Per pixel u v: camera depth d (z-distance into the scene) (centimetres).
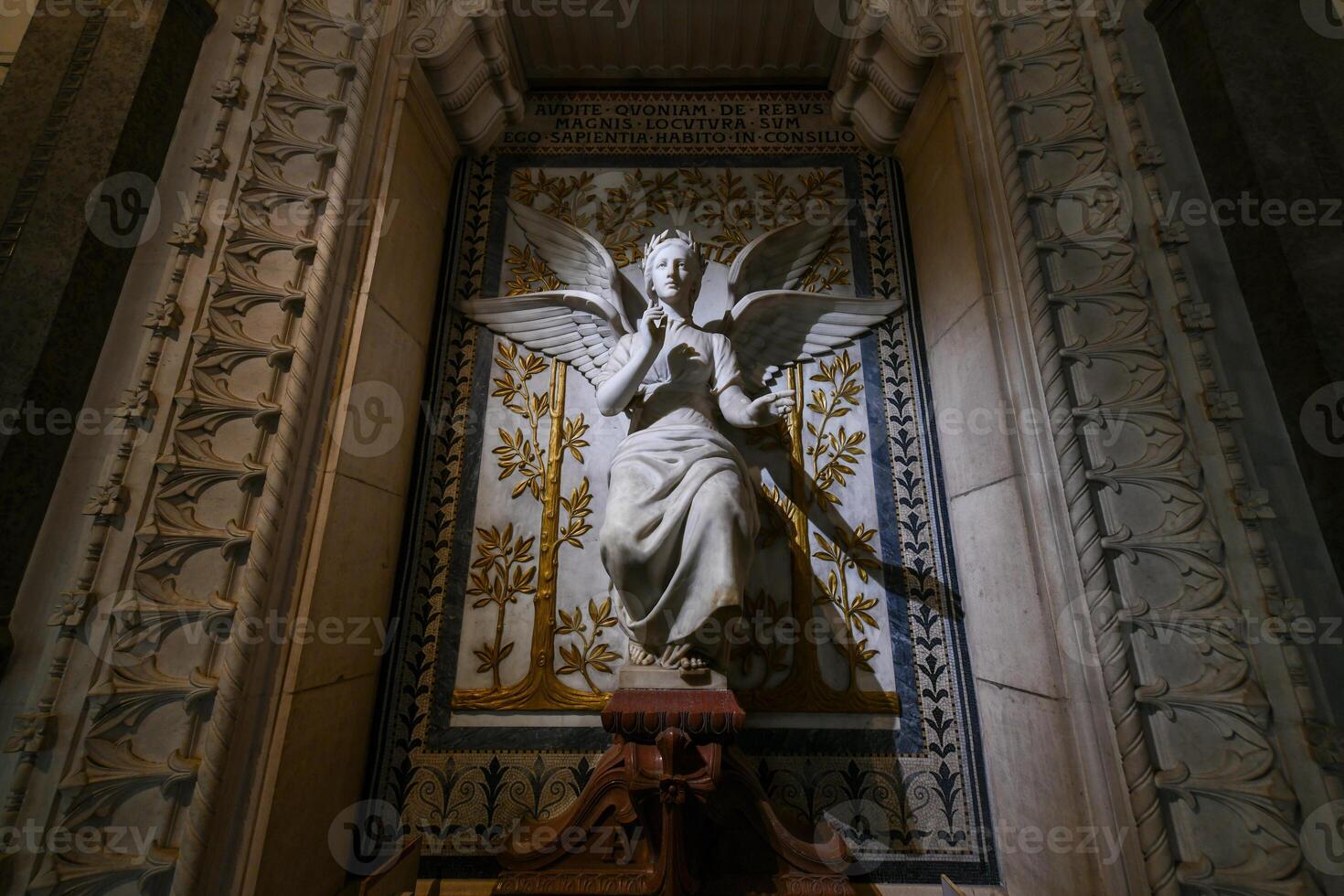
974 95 204
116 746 139
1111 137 182
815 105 274
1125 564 149
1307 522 140
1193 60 174
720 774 166
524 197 262
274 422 165
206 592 150
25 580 146
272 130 189
